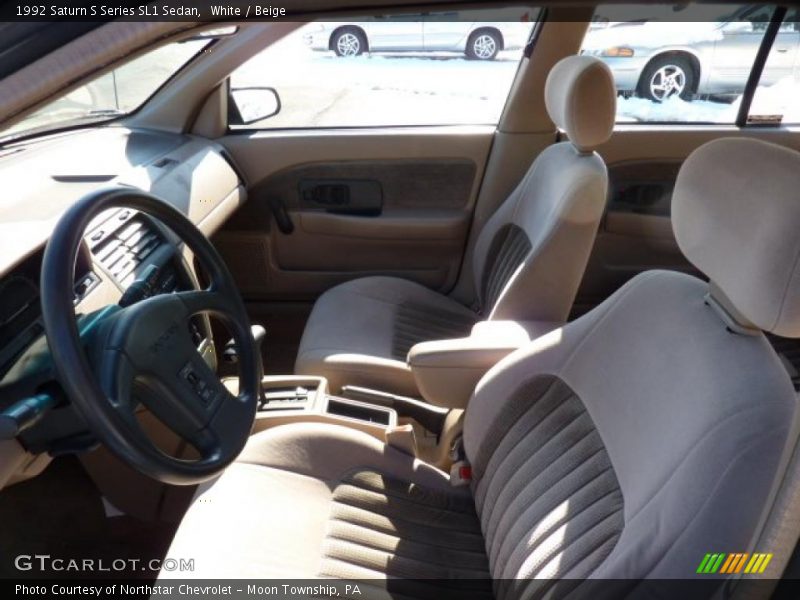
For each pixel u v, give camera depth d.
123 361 1.04
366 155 2.32
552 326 1.64
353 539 1.28
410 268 2.46
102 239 1.42
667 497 0.85
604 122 1.58
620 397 1.07
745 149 0.88
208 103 2.25
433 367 1.52
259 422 1.50
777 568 0.75
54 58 0.72
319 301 2.11
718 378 0.88
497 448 1.31
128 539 1.76
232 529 1.24
